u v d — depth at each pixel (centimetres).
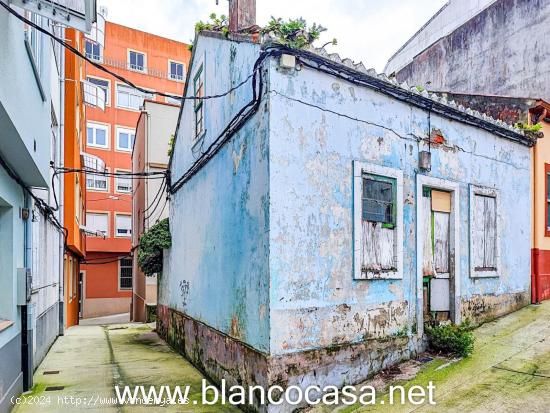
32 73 516
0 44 359
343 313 553
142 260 1170
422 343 646
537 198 900
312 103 545
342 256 558
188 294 877
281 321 497
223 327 645
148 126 1542
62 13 399
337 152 564
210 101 770
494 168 810
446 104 704
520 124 884
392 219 628
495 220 805
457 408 468
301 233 522
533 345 640
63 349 968
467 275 739
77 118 1376
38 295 793
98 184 2578
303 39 523
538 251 891
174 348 964
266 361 486
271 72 515
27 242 653
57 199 1130
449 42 1539
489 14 1384
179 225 1001
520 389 502
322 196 545
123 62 2784
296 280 513
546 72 1202
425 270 682
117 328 1386
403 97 650
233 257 617
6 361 516
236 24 694
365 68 593
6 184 532
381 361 586
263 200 517
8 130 427
